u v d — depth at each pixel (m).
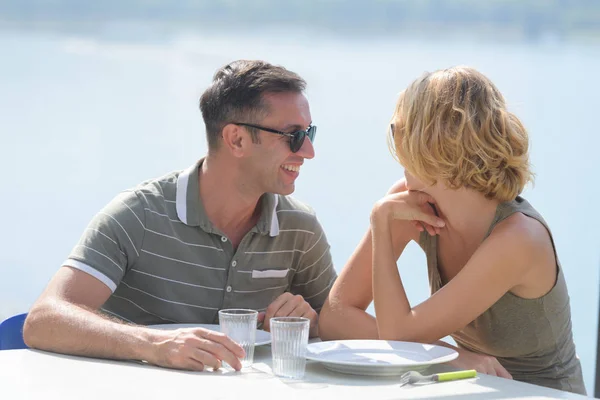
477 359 2.95
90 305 3.33
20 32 80.25
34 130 28.11
